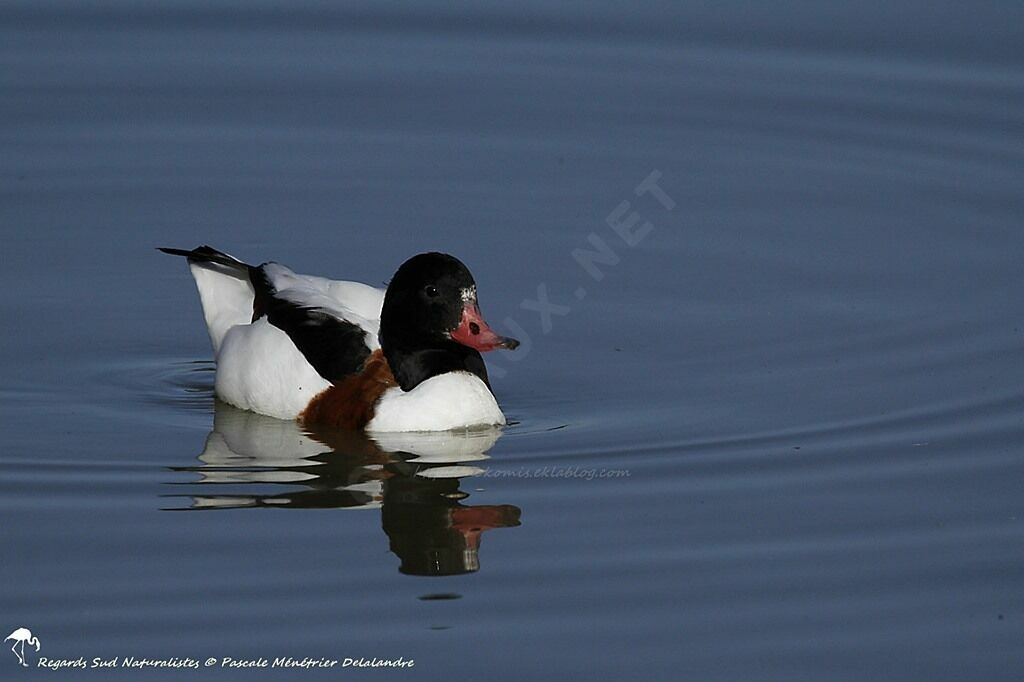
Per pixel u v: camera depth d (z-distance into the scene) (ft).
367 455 41.22
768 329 48.88
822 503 38.11
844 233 54.75
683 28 67.72
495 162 59.06
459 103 62.64
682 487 39.04
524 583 34.45
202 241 54.03
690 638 32.32
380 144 60.13
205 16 68.44
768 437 41.81
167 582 34.24
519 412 43.91
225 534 36.42
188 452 41.24
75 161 58.44
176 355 48.16
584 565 35.24
